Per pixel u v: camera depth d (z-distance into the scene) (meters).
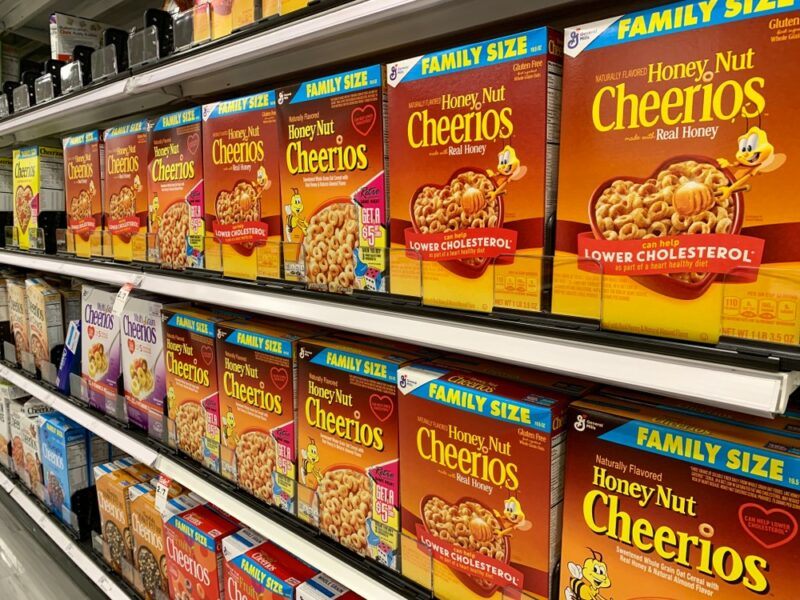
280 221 1.20
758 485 0.63
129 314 1.77
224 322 1.41
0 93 2.49
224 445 1.43
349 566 1.09
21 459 2.59
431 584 0.98
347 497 1.12
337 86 1.03
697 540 0.68
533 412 0.81
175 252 1.51
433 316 0.90
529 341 0.77
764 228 0.60
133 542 1.83
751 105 0.60
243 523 1.38
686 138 0.64
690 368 0.63
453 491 0.93
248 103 1.22
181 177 1.45
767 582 0.63
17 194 2.32
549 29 0.76
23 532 2.62
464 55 0.84
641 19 0.67
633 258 0.69
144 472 1.93
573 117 0.73
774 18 0.58
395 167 0.95
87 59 1.88
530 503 0.83
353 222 1.05
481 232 0.85
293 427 1.23
